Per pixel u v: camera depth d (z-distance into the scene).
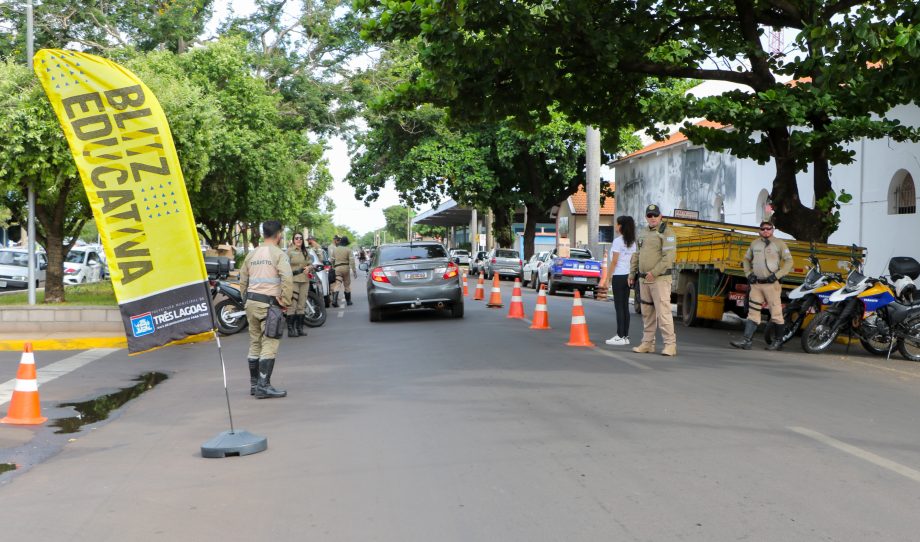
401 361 12.10
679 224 20.48
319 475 6.09
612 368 11.17
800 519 4.91
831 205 16.84
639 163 40.06
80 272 36.75
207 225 43.06
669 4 16.55
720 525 4.82
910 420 7.84
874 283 12.64
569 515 5.05
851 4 14.37
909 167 20.19
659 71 16.72
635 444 6.83
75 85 7.43
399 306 18.55
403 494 5.55
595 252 31.86
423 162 40.31
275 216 40.00
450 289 18.66
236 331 16.89
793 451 6.56
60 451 7.13
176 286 7.45
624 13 16.34
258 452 6.87
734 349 13.63
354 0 15.29
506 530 4.80
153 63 28.70
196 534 4.85
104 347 14.98
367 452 6.74
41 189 17.75
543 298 17.00
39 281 34.75
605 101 18.02
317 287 18.11
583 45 15.50
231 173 32.53
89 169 7.43
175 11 33.69
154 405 9.24
